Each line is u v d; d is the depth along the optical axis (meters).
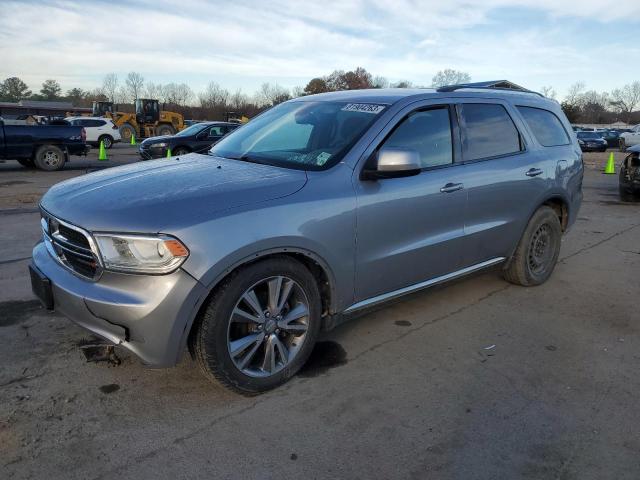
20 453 2.58
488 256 4.52
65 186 3.45
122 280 2.72
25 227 7.36
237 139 4.23
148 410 2.96
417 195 3.69
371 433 2.81
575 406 3.10
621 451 2.70
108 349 3.61
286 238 2.97
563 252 6.65
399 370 3.49
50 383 3.20
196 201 2.86
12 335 3.80
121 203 2.88
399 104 3.78
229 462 2.56
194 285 2.69
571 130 5.54
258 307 3.01
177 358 2.77
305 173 3.31
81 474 2.45
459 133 4.14
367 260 3.48
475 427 2.88
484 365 3.58
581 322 4.35
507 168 4.46
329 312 3.44
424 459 2.62
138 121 36.25
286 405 3.05
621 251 6.73
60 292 2.93
